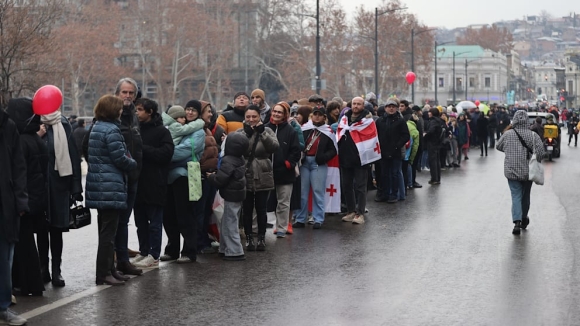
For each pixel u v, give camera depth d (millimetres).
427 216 17906
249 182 13461
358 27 95562
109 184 10859
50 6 48406
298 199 15492
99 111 11023
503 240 14594
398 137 19984
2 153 9078
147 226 12406
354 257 13008
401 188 20922
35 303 10102
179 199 12523
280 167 14867
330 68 92312
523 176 15180
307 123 16219
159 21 100125
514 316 9320
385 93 97062
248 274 11758
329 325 9000
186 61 102938
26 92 45906
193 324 9086
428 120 25812
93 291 10719
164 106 101250
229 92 105125
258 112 13508
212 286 10977
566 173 30328
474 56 174875
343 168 16859
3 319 9102
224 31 100500
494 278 11367
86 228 16438
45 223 10906
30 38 38062
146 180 12039
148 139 11969
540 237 14914
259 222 13680
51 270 11820
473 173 29938
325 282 11172
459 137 33906
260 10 99938
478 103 56562
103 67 93938
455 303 9953
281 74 100562
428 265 12328
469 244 14180
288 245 14188
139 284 11133
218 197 13641
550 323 9016
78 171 10945
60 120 10805
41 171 10422
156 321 9219
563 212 18516
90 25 96562
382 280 11289
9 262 9164
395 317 9320
